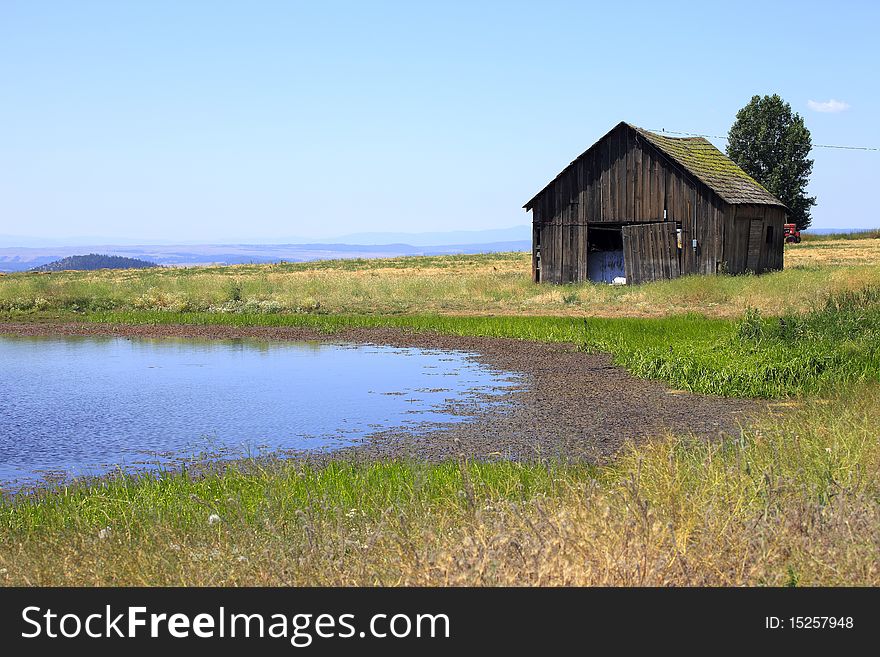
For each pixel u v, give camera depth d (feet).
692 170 117.39
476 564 16.93
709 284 104.22
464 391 53.57
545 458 35.53
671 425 41.70
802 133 297.53
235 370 64.18
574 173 127.65
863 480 22.59
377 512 25.00
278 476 30.78
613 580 16.30
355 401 50.93
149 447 39.91
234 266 280.72
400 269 229.04
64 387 56.85
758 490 21.06
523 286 128.06
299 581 18.47
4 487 33.04
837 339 59.11
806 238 300.20
